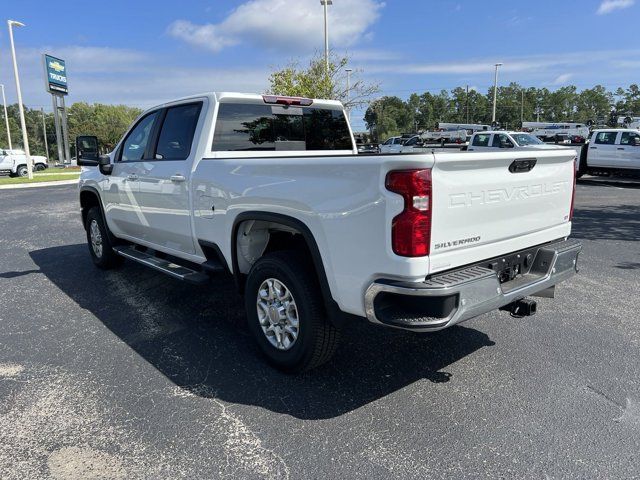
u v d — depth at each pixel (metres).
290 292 3.42
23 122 26.06
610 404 3.17
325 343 3.37
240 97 4.52
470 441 2.80
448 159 2.73
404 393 3.33
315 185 3.11
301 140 5.11
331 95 21.30
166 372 3.66
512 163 3.18
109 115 104.88
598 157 17.47
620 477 2.49
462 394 3.31
